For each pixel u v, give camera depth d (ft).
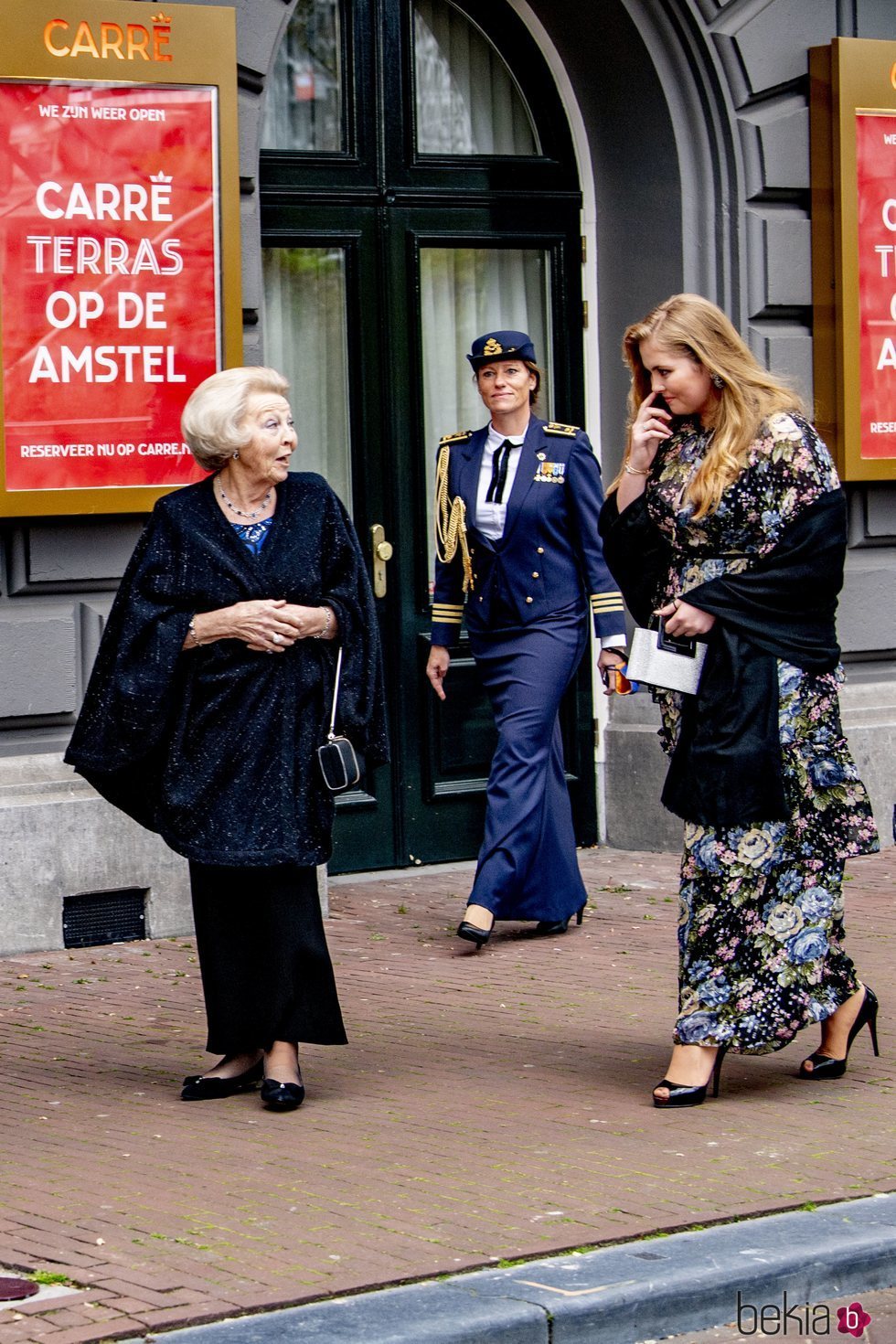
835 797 18.19
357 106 29.40
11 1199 15.20
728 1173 15.85
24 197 24.72
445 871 29.96
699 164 30.63
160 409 25.58
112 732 17.80
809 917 18.12
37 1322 12.57
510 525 25.59
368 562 29.58
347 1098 18.26
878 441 31.19
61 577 25.32
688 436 18.15
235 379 17.89
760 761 17.44
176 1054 19.99
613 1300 13.16
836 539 17.65
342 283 29.53
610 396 31.55
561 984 22.97
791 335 31.22
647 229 30.99
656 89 30.30
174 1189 15.44
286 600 17.93
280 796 17.83
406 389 29.86
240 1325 12.58
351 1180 15.64
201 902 18.33
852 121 30.71
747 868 17.84
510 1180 15.64
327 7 29.27
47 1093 18.53
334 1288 13.16
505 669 25.73
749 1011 17.88
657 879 29.12
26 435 24.77
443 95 30.40
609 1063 19.44
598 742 31.45
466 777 30.45
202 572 17.80
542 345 31.42
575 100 31.19
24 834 24.76
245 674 17.83
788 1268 13.94
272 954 17.99
